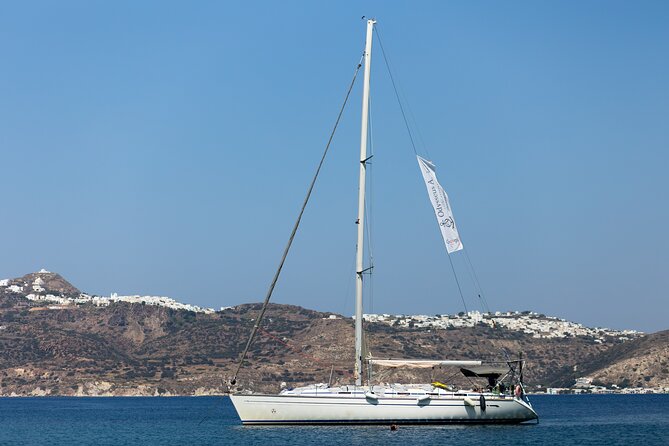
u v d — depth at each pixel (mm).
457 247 63594
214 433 73938
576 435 66000
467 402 59531
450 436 56875
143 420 108625
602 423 88000
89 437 76688
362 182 61281
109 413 137750
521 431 61938
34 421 111688
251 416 58188
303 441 54375
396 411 58500
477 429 60062
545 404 174000
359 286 60219
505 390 62406
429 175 63875
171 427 88500
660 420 96688
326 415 58000
